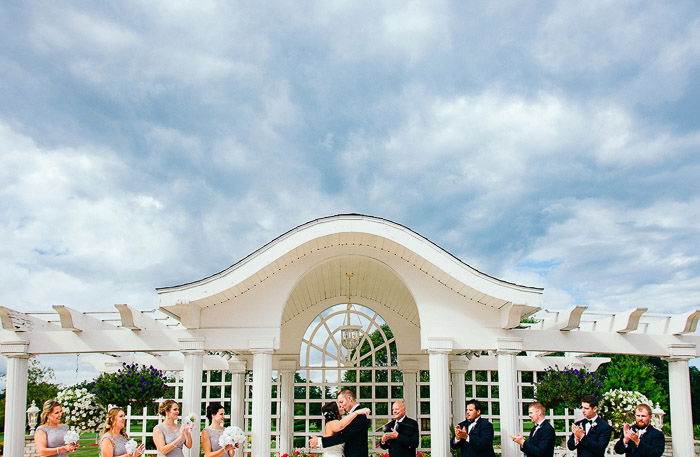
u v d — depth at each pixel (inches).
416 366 671.1
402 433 364.2
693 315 490.0
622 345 503.8
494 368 705.0
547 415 671.8
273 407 764.6
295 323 683.4
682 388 505.7
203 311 493.0
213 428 374.6
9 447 481.4
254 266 458.9
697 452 656.4
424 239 463.5
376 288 626.5
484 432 386.6
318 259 496.4
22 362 497.7
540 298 459.5
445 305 488.4
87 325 513.3
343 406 335.6
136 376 588.4
